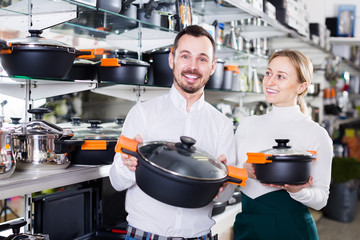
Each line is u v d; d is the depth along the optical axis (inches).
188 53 52.5
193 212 53.7
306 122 66.9
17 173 60.0
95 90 89.0
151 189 43.4
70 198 69.9
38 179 57.6
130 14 76.4
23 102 73.7
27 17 71.8
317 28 173.5
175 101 57.5
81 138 68.1
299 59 65.7
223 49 114.9
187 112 57.7
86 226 73.8
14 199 82.7
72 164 68.9
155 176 42.3
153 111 57.3
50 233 66.1
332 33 215.8
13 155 56.1
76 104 84.9
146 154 43.6
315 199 60.3
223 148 59.2
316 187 63.5
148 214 53.1
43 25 72.5
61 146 61.1
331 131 215.0
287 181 52.8
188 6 90.4
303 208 65.2
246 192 66.6
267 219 64.0
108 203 78.4
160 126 56.7
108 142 67.4
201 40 52.6
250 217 65.7
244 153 69.1
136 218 54.1
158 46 101.4
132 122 56.9
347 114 268.5
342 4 222.4
